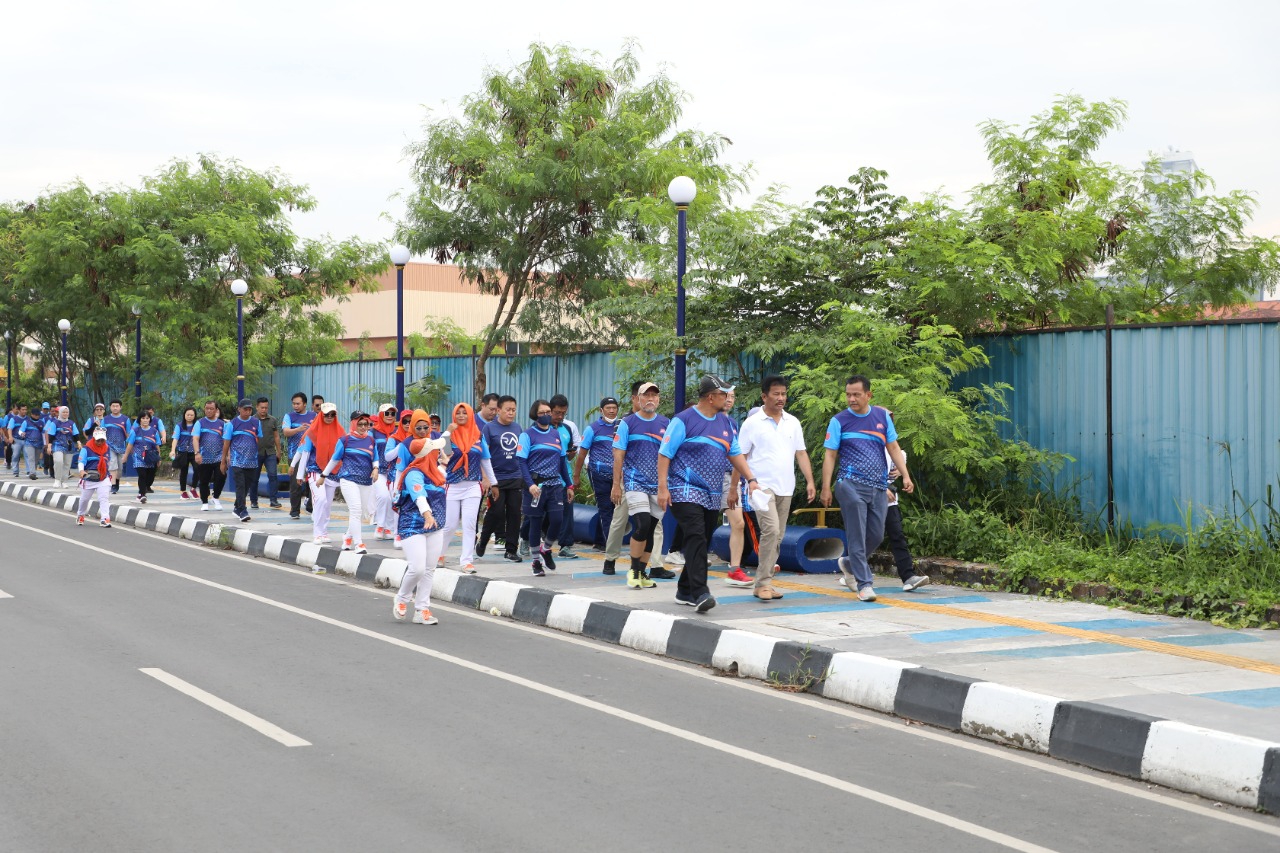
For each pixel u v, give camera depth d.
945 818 5.55
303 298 35.50
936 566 12.49
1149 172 21.55
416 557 10.84
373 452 14.82
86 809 5.52
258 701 7.67
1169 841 5.30
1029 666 8.13
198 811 5.50
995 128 20.06
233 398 31.88
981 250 14.42
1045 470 13.74
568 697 7.97
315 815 5.46
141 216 33.62
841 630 9.52
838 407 13.46
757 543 13.25
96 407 25.97
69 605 11.62
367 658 9.20
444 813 5.52
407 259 19.89
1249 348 12.07
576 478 14.35
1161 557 11.66
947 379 13.84
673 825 5.39
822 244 15.53
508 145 24.42
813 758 6.58
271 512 21.48
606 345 23.55
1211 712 6.82
